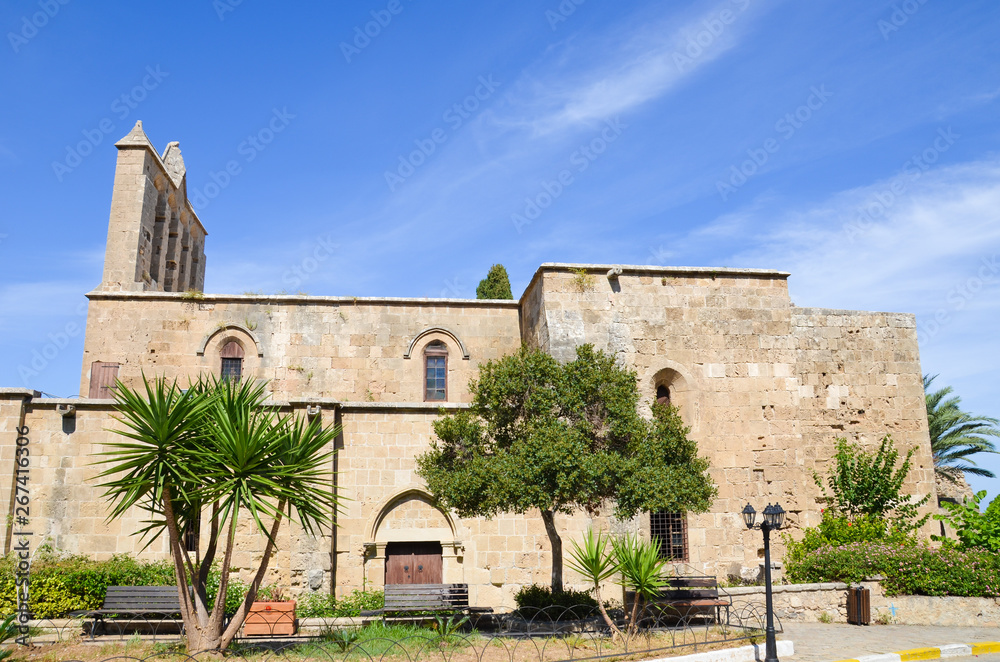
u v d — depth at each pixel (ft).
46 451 64.23
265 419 45.93
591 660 44.47
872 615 62.69
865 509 78.69
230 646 47.70
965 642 53.88
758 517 73.77
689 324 77.82
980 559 66.08
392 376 87.25
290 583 62.39
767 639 46.03
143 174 93.61
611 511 69.21
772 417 76.69
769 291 79.87
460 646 48.62
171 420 44.29
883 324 86.79
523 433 56.59
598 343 75.82
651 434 58.75
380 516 66.59
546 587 65.46
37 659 44.52
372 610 57.67
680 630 54.34
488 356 89.25
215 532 47.37
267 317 86.79
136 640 49.73
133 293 84.64
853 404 83.92
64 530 62.95
